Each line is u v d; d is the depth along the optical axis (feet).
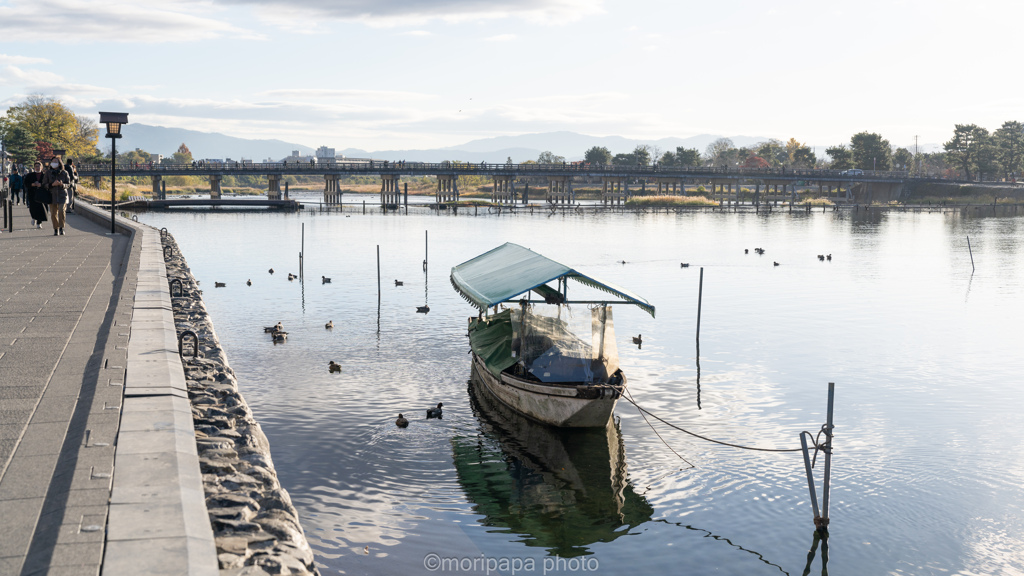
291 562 23.77
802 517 56.29
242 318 130.00
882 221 441.27
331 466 63.36
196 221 373.81
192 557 18.76
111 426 28.07
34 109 612.29
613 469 64.64
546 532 52.90
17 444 26.37
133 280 65.98
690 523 55.06
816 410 82.79
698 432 75.10
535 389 73.31
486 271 94.27
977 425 77.71
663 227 378.53
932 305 155.12
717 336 121.39
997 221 443.73
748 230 363.97
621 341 116.57
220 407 38.96
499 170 554.46
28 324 47.11
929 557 50.37
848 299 161.68
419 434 71.97
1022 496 59.82
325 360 100.48
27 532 20.12
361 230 335.88
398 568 46.96
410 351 106.73
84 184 484.33
